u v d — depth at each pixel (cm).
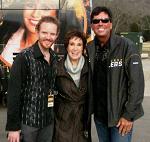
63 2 988
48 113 397
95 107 423
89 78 411
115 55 400
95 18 407
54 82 403
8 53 980
